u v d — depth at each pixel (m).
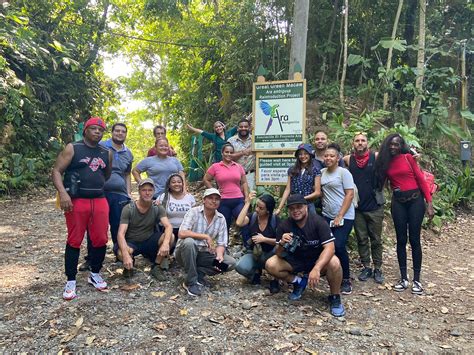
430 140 9.95
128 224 4.52
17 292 4.19
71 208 3.88
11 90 10.78
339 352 3.28
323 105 10.37
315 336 3.52
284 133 5.73
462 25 11.77
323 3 11.45
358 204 4.92
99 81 17.92
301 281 4.22
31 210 8.79
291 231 4.07
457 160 10.49
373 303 4.27
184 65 14.03
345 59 10.21
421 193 4.62
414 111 9.67
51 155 13.01
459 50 11.27
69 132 14.81
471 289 4.81
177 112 15.02
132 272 4.62
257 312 3.92
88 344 3.28
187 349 3.26
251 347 3.31
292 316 3.87
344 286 4.52
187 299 4.14
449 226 7.99
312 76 11.92
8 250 5.70
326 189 4.68
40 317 3.66
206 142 11.81
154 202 4.73
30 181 11.35
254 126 5.87
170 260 4.96
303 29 7.02
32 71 13.36
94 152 4.02
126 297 4.12
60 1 14.30
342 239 4.48
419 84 9.58
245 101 10.77
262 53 11.04
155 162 5.27
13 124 11.65
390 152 4.62
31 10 13.93
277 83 5.77
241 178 5.47
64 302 3.96
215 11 13.60
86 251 5.68
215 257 4.51
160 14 13.10
